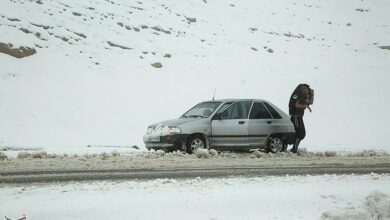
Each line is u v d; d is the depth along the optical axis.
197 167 10.63
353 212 5.15
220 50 41.62
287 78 38.25
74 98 26.70
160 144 14.27
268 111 15.15
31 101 25.19
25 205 6.07
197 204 6.19
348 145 21.12
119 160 12.27
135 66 33.44
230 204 6.21
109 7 42.06
